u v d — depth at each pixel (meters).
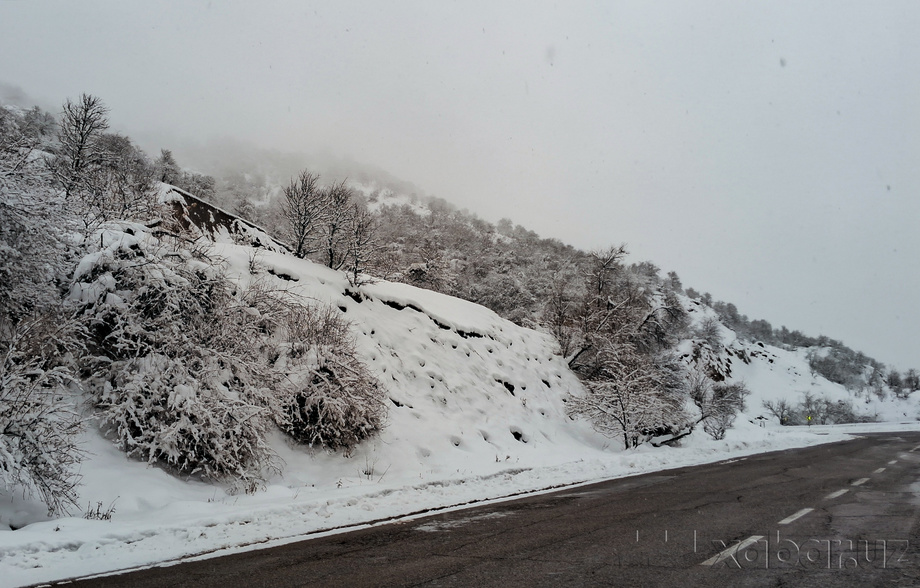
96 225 13.34
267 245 25.22
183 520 8.30
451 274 39.16
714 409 28.94
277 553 6.51
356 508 9.27
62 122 21.41
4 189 10.30
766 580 4.88
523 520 8.20
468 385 21.62
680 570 5.25
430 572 5.48
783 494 10.09
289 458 13.38
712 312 144.75
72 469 9.73
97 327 11.70
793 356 154.00
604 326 31.00
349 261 23.77
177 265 12.55
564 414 25.34
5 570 5.79
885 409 114.56
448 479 12.65
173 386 11.40
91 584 5.37
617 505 9.31
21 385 8.77
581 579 5.04
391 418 16.83
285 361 14.23
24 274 10.77
